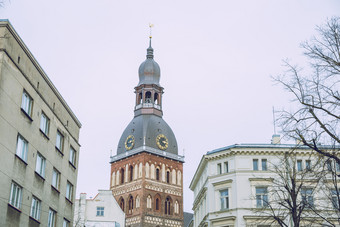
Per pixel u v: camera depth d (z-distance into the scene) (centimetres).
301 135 2567
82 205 8762
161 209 12388
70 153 4541
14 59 3180
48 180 3809
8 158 3041
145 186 12200
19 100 3241
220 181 5516
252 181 5344
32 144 3475
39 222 3572
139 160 12550
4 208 2958
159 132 13088
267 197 5253
